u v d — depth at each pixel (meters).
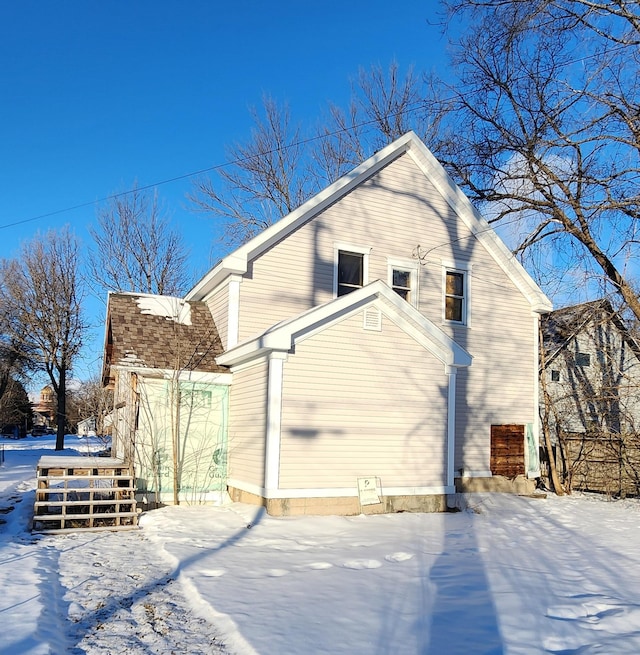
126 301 14.70
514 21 15.34
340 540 9.54
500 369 16.69
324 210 14.73
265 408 11.50
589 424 19.48
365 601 6.24
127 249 31.94
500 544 9.45
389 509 12.13
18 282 36.31
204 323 14.70
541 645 4.96
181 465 12.90
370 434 12.13
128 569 7.85
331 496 11.59
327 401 11.78
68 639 5.34
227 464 13.29
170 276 32.72
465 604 6.11
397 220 15.72
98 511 11.70
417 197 16.11
